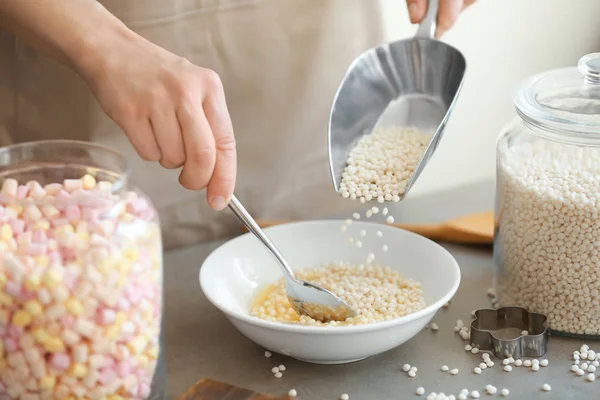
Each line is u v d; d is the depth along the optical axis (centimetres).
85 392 77
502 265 94
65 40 87
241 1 112
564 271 90
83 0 89
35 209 76
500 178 94
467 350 90
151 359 80
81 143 80
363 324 85
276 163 120
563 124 88
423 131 97
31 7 88
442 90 96
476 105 151
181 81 83
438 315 95
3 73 110
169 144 83
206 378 86
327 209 125
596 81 90
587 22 155
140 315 78
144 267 78
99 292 75
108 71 85
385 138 97
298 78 118
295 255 100
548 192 89
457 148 152
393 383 86
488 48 148
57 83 110
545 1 150
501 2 146
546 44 153
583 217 88
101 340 76
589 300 90
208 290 90
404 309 92
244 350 90
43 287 74
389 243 99
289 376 87
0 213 76
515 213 92
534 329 91
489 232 104
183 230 118
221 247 96
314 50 117
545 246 90
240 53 114
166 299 98
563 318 91
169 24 109
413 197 118
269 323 84
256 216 121
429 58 97
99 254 75
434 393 84
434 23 98
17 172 79
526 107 91
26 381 76
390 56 98
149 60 85
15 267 74
